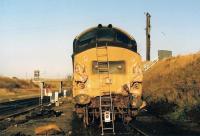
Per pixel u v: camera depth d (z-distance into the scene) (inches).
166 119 810.2
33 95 2706.7
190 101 874.8
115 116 696.4
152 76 1603.1
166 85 1216.2
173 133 611.2
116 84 660.7
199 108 806.5
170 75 1341.0
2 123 788.6
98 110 666.8
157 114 908.0
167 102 1001.5
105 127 679.1
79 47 690.2
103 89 657.0
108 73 657.6
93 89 657.0
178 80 1169.4
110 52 666.2
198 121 733.3
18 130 688.4
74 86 661.3
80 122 784.9
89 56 663.1
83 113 671.8
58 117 914.7
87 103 652.1
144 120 797.9
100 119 655.1
